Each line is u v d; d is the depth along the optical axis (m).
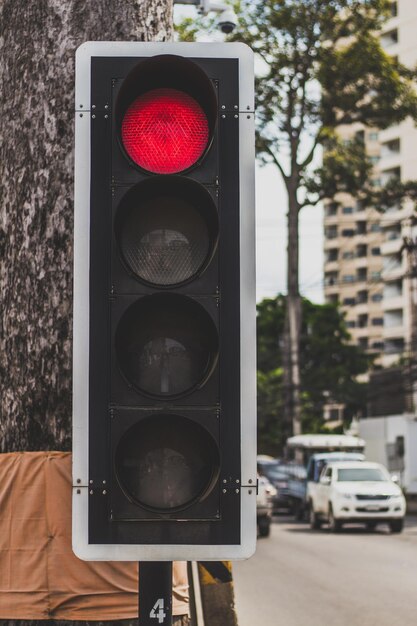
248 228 4.09
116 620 4.92
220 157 4.14
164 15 5.48
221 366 4.02
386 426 54.16
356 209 111.12
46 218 5.19
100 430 3.99
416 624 13.18
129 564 4.98
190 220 4.11
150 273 4.08
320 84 51.47
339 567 20.33
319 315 66.62
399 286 91.75
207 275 4.06
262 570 19.81
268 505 29.17
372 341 109.81
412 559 21.97
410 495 50.38
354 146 55.44
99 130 4.15
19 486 5.01
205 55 4.21
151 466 3.99
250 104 4.18
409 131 92.62
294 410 54.91
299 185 54.56
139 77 4.15
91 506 3.98
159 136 4.14
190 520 3.96
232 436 3.99
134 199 4.10
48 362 5.11
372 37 51.38
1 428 5.19
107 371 4.01
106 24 5.32
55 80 5.26
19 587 4.92
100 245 4.07
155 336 4.06
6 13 5.45
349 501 31.50
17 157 5.29
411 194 55.00
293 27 49.53
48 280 5.16
